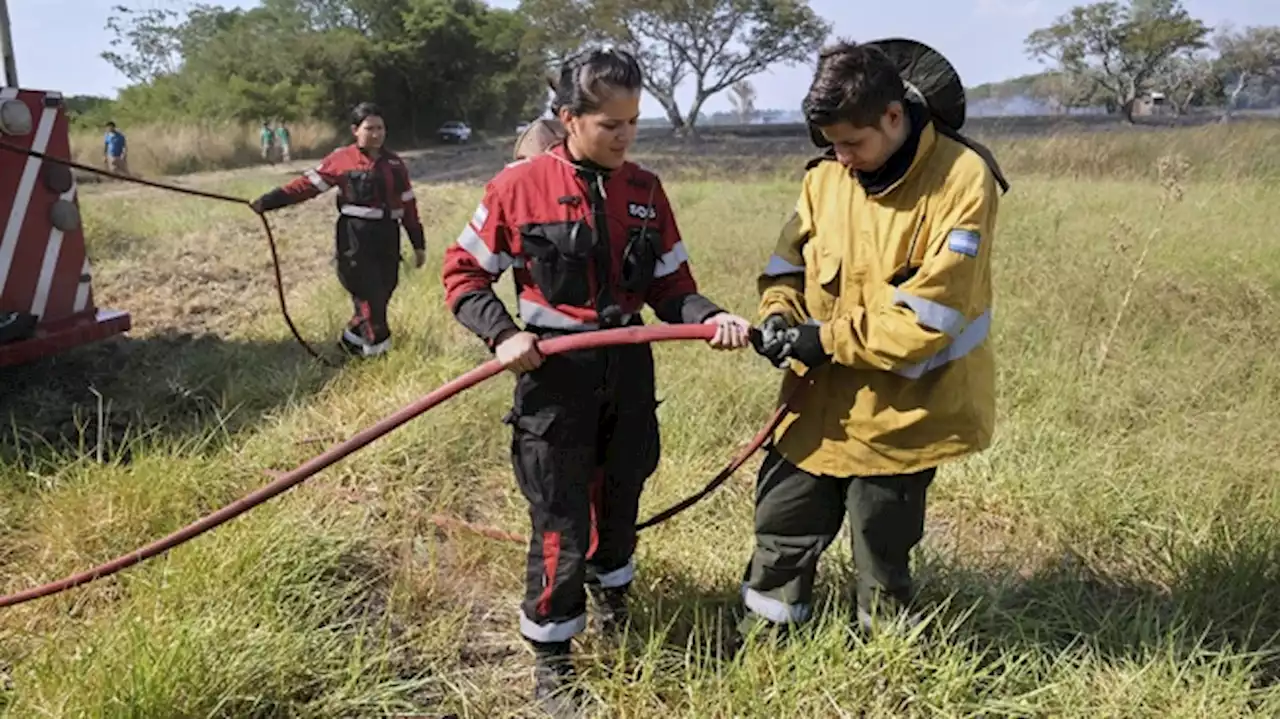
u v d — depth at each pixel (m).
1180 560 3.44
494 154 34.94
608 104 2.48
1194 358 5.30
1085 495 3.88
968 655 2.96
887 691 2.75
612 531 2.96
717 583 3.37
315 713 2.68
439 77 53.34
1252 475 4.00
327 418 4.76
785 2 43.66
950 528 3.88
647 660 2.79
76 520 3.59
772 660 2.79
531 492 2.72
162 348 6.13
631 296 2.74
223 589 3.10
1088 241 7.74
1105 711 2.68
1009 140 17.12
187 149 31.31
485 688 2.88
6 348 4.64
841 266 2.61
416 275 8.02
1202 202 9.18
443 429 4.50
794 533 2.83
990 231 2.45
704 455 4.41
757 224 10.42
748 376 5.16
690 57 44.56
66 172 5.00
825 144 2.70
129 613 2.94
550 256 2.59
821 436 2.70
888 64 2.34
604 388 2.66
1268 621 3.14
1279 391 4.95
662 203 2.78
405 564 3.50
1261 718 2.61
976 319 2.58
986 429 2.66
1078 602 3.28
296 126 40.94
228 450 4.31
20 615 3.15
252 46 46.50
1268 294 6.30
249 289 8.09
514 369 2.53
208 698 2.62
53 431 4.69
